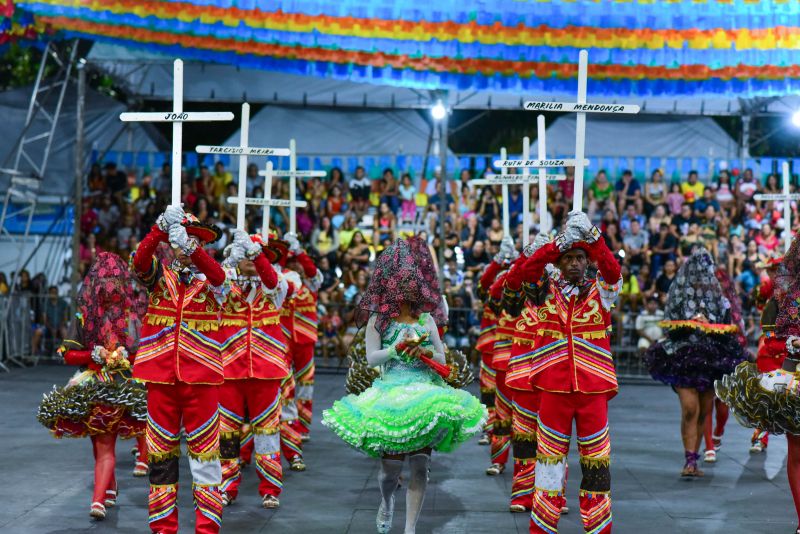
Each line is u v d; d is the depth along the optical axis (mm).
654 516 6906
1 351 15562
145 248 5605
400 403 5699
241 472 8344
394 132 19359
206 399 5770
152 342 5730
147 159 18953
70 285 17844
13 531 6219
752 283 16844
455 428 5672
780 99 18375
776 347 6340
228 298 6867
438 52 13766
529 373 6305
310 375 9797
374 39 13797
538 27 13477
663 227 17391
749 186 18250
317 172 9250
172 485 5754
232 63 15031
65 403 6410
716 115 19062
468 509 7062
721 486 8000
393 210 18172
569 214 5609
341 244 17375
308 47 14375
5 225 19156
